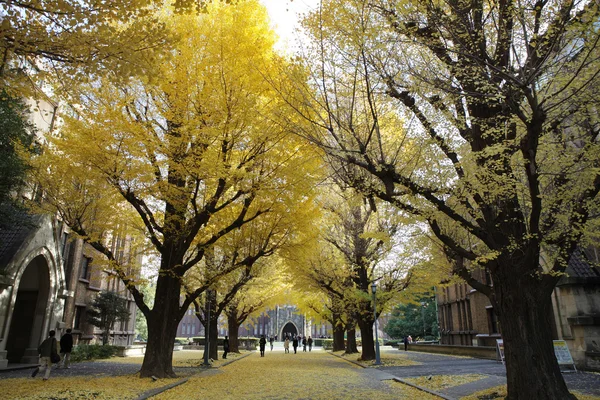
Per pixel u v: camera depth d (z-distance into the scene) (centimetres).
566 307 1777
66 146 1260
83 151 1236
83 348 2384
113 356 2731
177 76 1248
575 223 852
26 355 1919
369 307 2448
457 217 944
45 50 750
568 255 908
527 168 818
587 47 714
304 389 1274
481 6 872
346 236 2414
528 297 874
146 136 1244
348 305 2580
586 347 1659
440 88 859
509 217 920
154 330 1509
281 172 1355
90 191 1365
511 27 808
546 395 812
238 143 1392
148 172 1273
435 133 952
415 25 880
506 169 903
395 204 959
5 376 1477
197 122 1223
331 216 2277
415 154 1039
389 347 5694
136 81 1330
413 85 912
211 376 1647
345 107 1059
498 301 922
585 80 787
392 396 1110
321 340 7294
